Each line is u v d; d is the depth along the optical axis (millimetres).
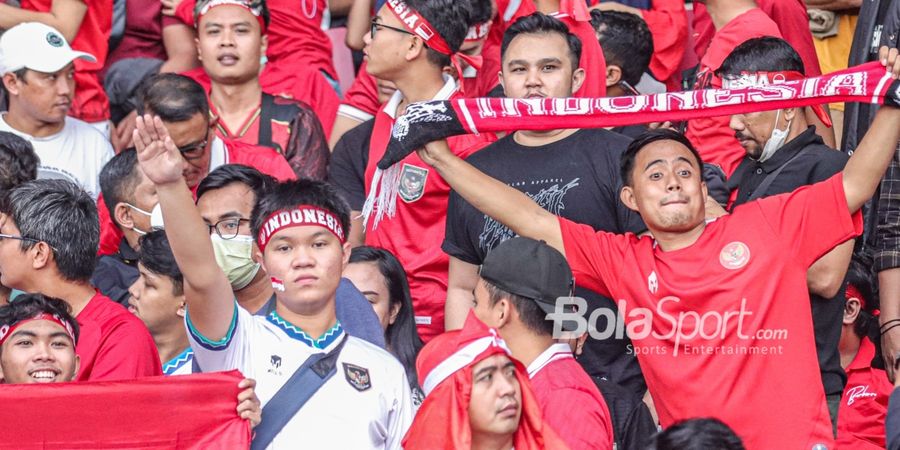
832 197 15930
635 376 17734
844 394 19469
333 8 27281
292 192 15016
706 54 22062
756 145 18094
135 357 16484
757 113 17875
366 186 22000
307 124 23531
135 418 14812
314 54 26016
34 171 20938
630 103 16234
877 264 19656
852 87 15750
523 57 19250
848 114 21406
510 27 19594
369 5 26641
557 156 18531
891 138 15734
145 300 18203
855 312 19625
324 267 14867
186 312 14688
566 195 18312
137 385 14797
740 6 22000
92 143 23984
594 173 18328
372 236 21469
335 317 15180
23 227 17031
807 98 15883
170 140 14078
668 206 16031
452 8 21375
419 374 14289
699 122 21875
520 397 14016
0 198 17266
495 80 24109
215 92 23562
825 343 17094
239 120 23453
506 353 13984
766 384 15734
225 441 14672
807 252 15984
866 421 19250
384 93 24594
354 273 18875
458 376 13828
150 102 20953
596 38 21438
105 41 25516
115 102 25641
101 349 16469
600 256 16625
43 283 17156
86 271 17281
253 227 15211
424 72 21562
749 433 15719
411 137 16484
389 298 18969
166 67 25688
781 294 15844
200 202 17922
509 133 19062
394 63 21469
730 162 21594
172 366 18000
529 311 15227
